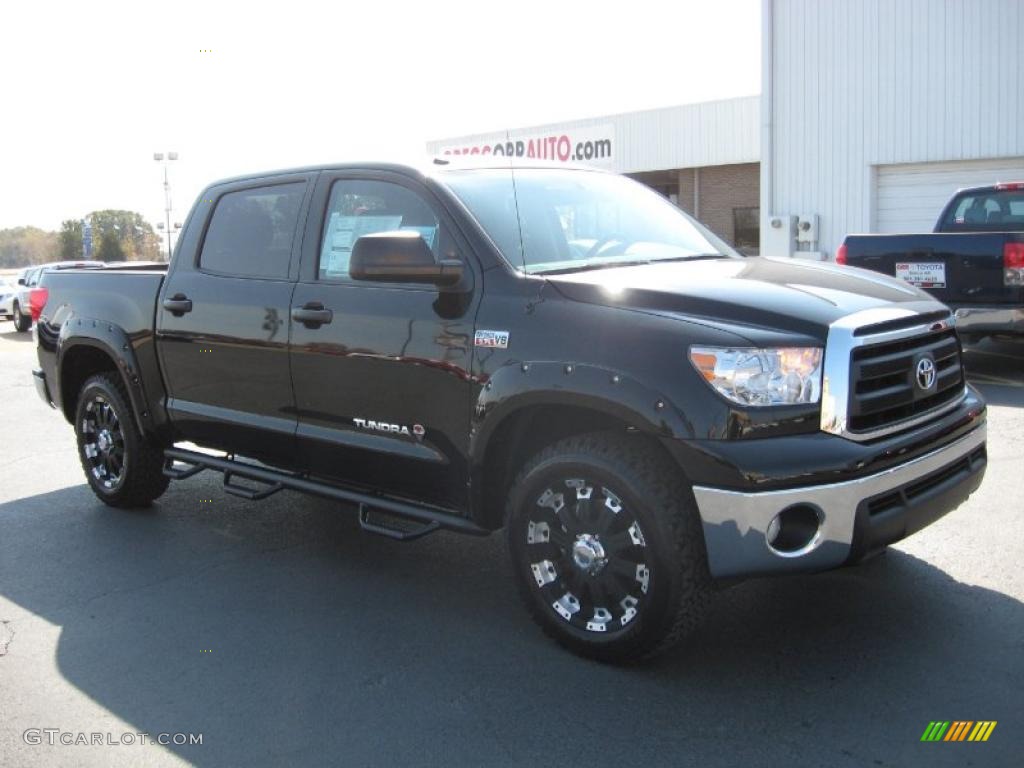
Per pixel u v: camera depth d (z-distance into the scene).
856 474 3.32
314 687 3.70
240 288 5.00
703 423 3.34
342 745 3.28
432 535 5.53
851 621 4.03
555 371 3.67
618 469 3.53
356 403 4.46
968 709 3.31
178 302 5.32
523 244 4.16
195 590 4.76
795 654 3.77
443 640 4.08
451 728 3.36
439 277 4.00
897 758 3.04
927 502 3.60
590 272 4.06
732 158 26.62
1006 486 5.74
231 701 3.62
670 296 3.62
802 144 18.53
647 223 4.78
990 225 10.52
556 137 29.70
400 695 3.61
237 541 5.51
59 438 8.89
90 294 5.99
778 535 3.39
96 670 3.92
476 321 3.97
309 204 4.81
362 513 4.59
